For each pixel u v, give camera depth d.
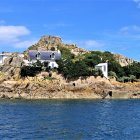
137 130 64.06
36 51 182.62
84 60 182.75
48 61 176.50
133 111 102.50
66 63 169.00
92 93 163.00
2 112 95.31
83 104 125.94
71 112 96.25
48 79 162.38
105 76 170.50
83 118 82.38
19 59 173.25
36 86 158.25
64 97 159.25
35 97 157.12
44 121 75.56
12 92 157.12
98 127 67.44
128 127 68.00
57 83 160.38
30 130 62.50
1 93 157.25
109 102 138.88
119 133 60.50
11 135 57.22
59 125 69.31
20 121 75.62
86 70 166.00
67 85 160.75
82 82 163.00
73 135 57.91
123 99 160.38
